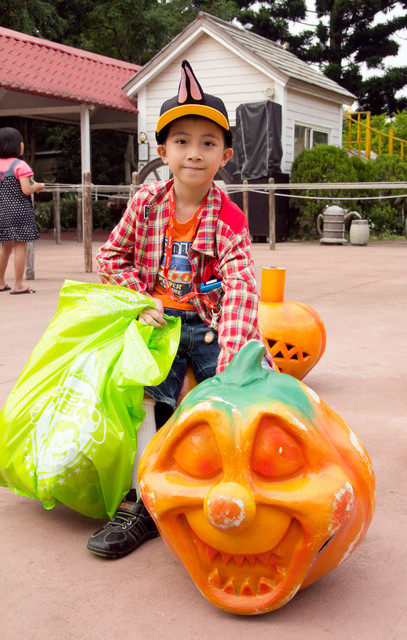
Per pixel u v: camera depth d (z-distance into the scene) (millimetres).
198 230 2252
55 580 1913
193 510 1651
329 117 17969
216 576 1703
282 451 1608
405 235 17797
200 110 2131
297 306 3783
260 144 15250
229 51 15922
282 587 1646
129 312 2236
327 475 1618
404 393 3639
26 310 6066
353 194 16219
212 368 2332
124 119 19719
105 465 2078
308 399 1734
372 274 8797
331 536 1623
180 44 16234
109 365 2168
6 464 2240
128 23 24938
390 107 39781
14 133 6941
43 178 24578
